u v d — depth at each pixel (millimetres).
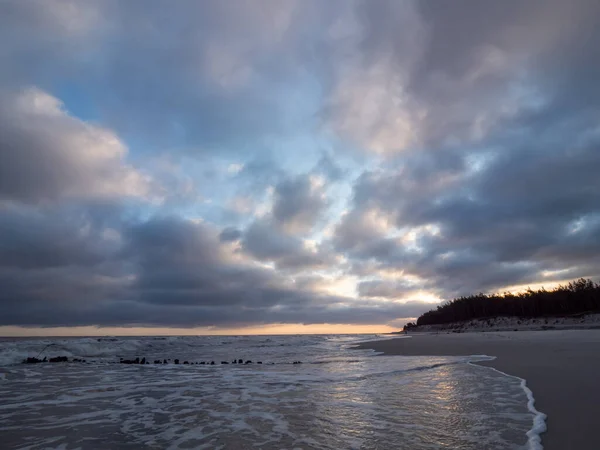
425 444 4582
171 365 15078
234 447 4727
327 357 17734
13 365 15406
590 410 5684
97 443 4996
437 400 7070
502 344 19125
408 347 21984
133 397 8094
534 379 8406
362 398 7496
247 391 8648
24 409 7023
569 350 14078
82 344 21688
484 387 8070
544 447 4301
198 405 7215
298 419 6000
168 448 4754
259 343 34438
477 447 4398
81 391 8891
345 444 4684
